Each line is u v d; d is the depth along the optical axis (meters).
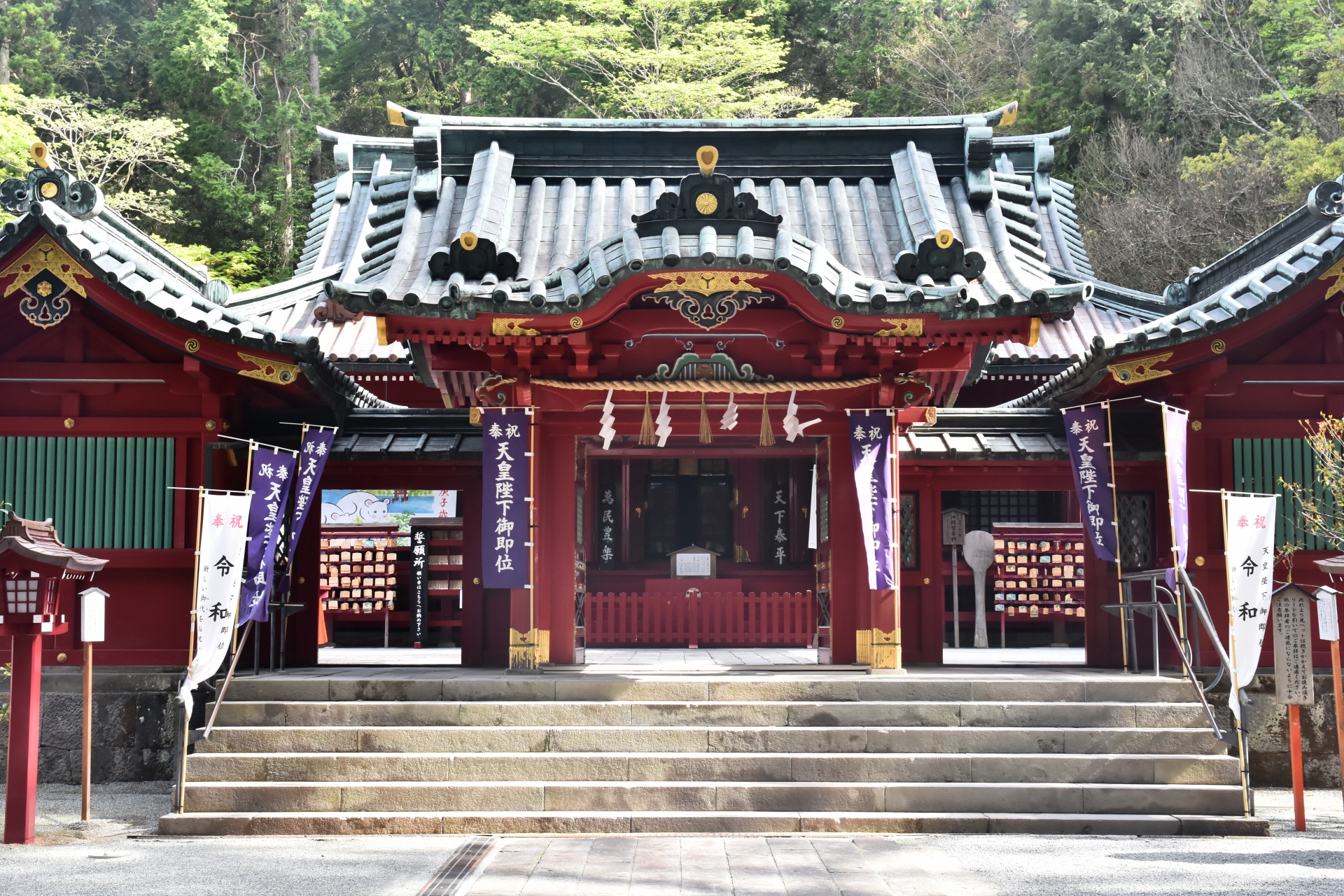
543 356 12.65
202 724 12.31
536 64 36.44
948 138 13.98
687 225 11.80
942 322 11.73
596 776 10.28
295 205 39.78
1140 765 10.25
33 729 9.55
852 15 42.59
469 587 14.54
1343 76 29.22
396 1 43.31
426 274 12.19
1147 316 18.66
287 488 12.41
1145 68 35.12
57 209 12.16
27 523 9.89
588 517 20.81
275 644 14.09
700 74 35.56
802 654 16.25
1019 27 40.62
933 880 7.86
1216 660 13.03
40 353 13.05
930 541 15.14
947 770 10.26
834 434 13.09
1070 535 22.17
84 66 39.75
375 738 10.64
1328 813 10.90
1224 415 13.34
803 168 14.03
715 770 10.27
